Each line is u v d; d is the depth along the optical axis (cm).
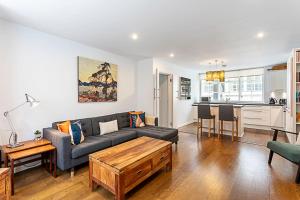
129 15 227
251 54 427
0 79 239
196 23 250
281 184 222
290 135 375
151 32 286
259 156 321
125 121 415
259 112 570
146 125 423
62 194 202
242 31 280
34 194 201
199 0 190
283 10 211
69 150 241
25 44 264
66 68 321
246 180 233
